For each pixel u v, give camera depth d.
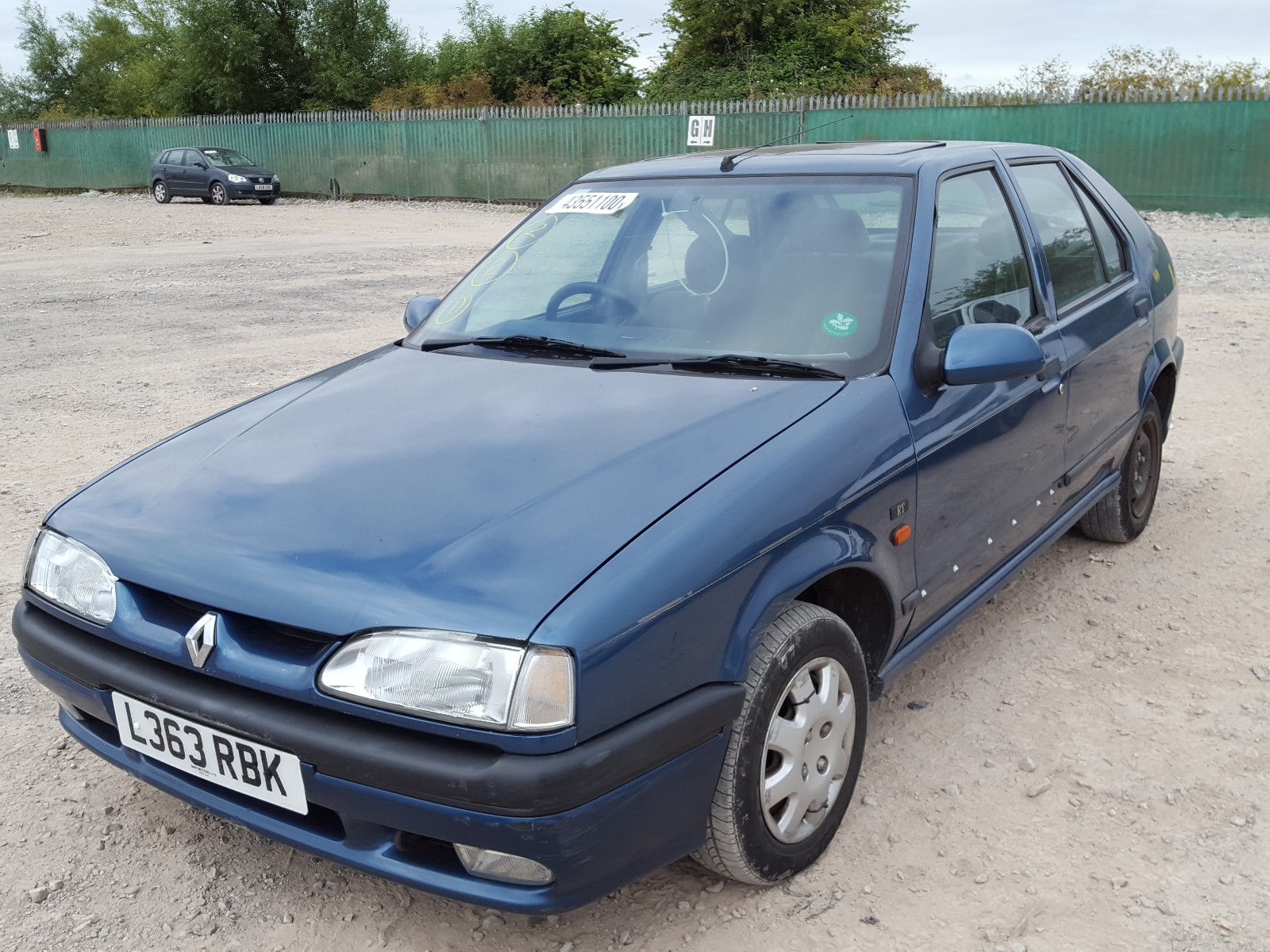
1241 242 15.40
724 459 2.46
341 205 27.56
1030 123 20.70
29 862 2.77
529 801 1.98
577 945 2.45
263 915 2.58
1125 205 4.78
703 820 2.31
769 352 2.98
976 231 3.45
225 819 2.37
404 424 2.79
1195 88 19.03
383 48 38.59
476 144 27.03
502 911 2.12
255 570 2.28
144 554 2.44
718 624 2.25
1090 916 2.49
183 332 10.07
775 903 2.56
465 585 2.12
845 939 2.44
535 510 2.30
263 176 28.25
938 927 2.47
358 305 11.42
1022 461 3.41
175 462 2.84
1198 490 5.46
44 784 3.13
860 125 22.44
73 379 8.16
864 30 34.97
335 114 29.39
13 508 5.34
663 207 3.56
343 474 2.55
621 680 2.07
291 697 2.17
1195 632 3.93
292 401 3.12
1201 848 2.73
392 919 2.56
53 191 36.94
